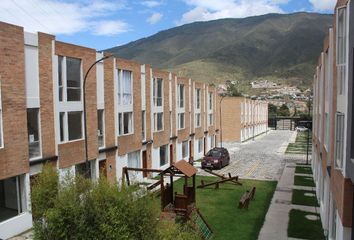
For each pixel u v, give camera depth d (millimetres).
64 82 18844
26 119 16219
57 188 10898
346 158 9562
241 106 63000
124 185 9883
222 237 15266
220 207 19844
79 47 19828
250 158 41531
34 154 17094
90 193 9648
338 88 11336
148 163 28719
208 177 28844
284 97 155250
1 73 14859
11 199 15648
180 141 35781
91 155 21062
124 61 24656
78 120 20125
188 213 16297
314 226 16734
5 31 15000
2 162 14930
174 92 33844
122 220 9188
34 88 16859
